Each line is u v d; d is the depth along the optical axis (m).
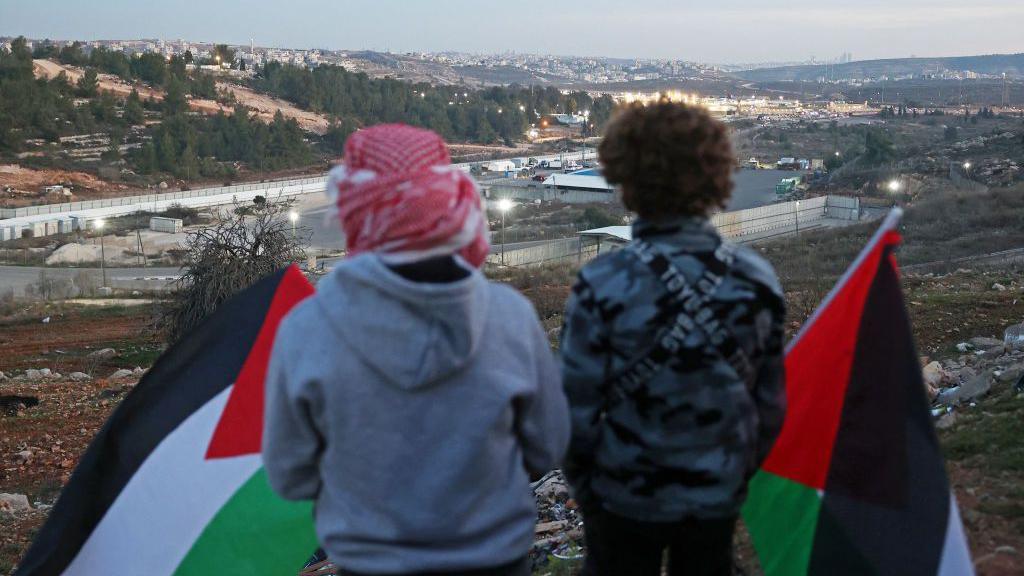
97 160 124.06
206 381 3.39
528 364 2.11
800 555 2.76
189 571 3.24
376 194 1.99
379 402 1.99
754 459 2.37
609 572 2.37
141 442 3.29
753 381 2.30
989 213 40.25
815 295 17.02
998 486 4.20
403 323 1.96
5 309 37.22
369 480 2.02
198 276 21.88
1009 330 11.45
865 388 2.75
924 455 2.60
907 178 83.06
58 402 18.69
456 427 2.02
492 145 197.50
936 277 22.77
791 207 63.06
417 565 2.01
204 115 161.12
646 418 2.21
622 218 76.94
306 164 147.88
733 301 2.21
